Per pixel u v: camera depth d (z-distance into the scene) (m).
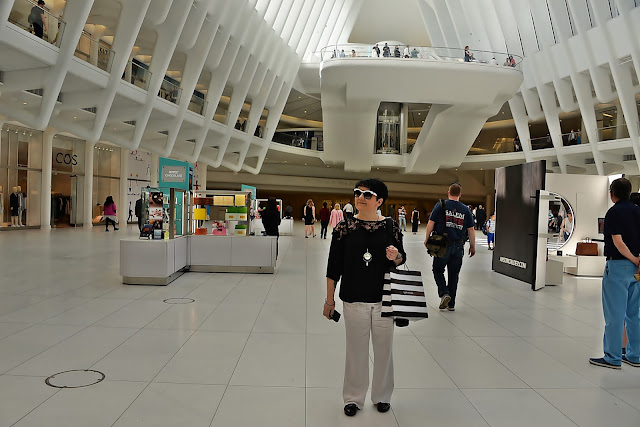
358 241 3.29
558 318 6.44
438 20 30.34
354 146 31.42
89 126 17.31
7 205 19.78
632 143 22.56
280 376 4.02
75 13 12.34
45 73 12.70
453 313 6.66
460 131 29.56
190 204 10.20
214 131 24.62
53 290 7.48
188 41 18.28
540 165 8.78
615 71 21.72
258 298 7.31
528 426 3.21
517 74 24.73
